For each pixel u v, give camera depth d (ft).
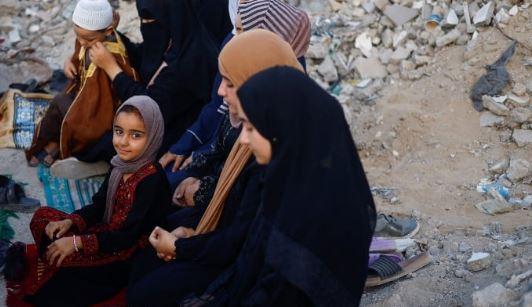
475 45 15.21
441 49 15.90
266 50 9.32
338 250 8.04
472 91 14.66
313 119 7.78
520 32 14.84
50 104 15.16
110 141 14.39
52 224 11.02
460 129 14.32
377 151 14.79
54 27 20.10
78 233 11.25
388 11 17.07
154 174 10.84
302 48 11.96
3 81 18.03
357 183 8.27
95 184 14.78
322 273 7.99
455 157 13.91
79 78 14.89
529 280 9.92
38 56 19.33
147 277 10.19
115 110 14.39
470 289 10.49
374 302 10.71
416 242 11.78
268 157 8.03
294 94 7.73
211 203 10.26
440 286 10.71
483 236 11.69
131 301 10.27
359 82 16.49
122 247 10.76
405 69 16.05
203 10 14.30
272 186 8.02
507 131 13.93
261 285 8.39
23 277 10.98
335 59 17.04
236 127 10.80
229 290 9.35
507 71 14.48
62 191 14.49
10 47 19.58
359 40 17.10
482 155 13.74
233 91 9.52
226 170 10.07
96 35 13.91
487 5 15.60
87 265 11.05
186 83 13.74
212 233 9.95
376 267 10.96
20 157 15.66
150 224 10.97
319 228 7.89
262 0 11.76
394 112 15.12
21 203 13.89
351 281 8.26
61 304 11.05
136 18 19.75
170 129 14.29
